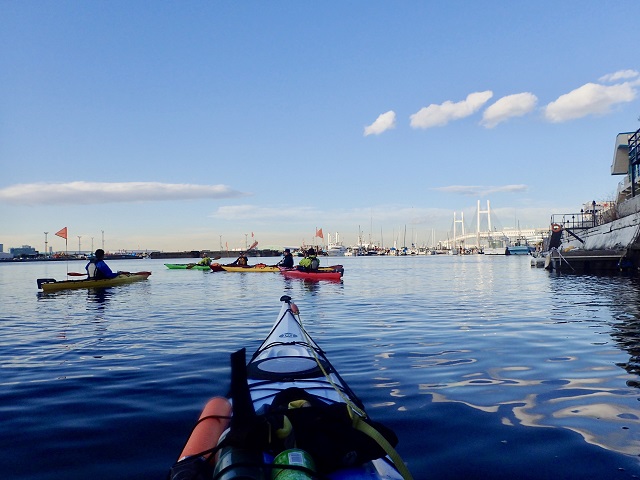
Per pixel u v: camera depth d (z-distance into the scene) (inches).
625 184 1455.5
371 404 206.7
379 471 110.9
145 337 381.7
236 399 112.1
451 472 144.3
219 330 411.8
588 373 252.5
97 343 359.3
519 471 144.5
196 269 1812.3
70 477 143.9
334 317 477.4
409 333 382.6
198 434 123.8
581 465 147.8
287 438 110.4
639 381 236.1
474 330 391.9
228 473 96.0
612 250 1032.2
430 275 1320.1
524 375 251.1
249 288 872.9
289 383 170.1
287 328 274.2
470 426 180.4
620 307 507.8
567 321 426.0
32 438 174.1
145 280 1098.7
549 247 1593.3
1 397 224.1
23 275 1706.4
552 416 189.9
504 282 962.1
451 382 239.8
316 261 1100.5
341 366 274.4
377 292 768.9
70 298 724.7
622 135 1480.1
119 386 240.8
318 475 98.6
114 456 158.4
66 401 217.5
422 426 180.9
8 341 372.8
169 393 228.1
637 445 161.6
